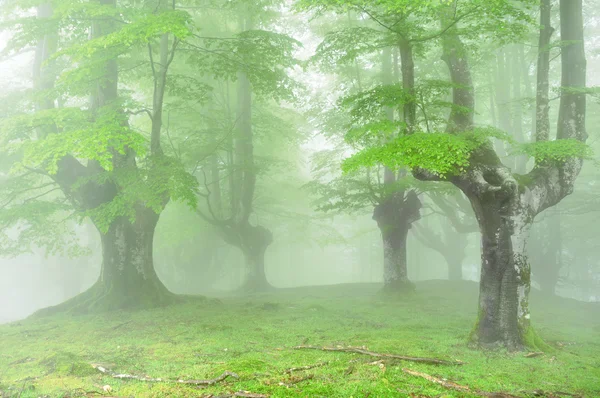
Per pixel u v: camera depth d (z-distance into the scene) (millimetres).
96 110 14281
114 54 13164
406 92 10148
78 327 13008
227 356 8773
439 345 9766
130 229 16328
